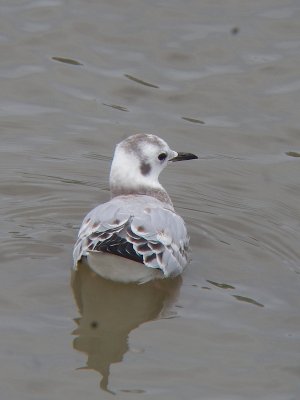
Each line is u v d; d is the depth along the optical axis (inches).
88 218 542.9
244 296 545.0
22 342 489.1
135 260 509.0
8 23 831.1
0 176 668.7
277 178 693.3
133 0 848.9
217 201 663.8
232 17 845.2
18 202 638.5
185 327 513.7
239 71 789.9
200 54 805.9
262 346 498.9
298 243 610.5
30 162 691.4
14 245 577.6
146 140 612.1
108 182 675.4
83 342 493.0
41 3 848.9
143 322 516.7
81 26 831.1
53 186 662.5
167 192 671.8
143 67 792.3
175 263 543.8
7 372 465.4
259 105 761.0
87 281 546.3
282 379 472.4
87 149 711.7
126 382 464.4
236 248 598.5
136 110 753.6
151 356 486.3
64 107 753.6
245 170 701.3
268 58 801.6
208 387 464.1
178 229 554.6
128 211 535.2
